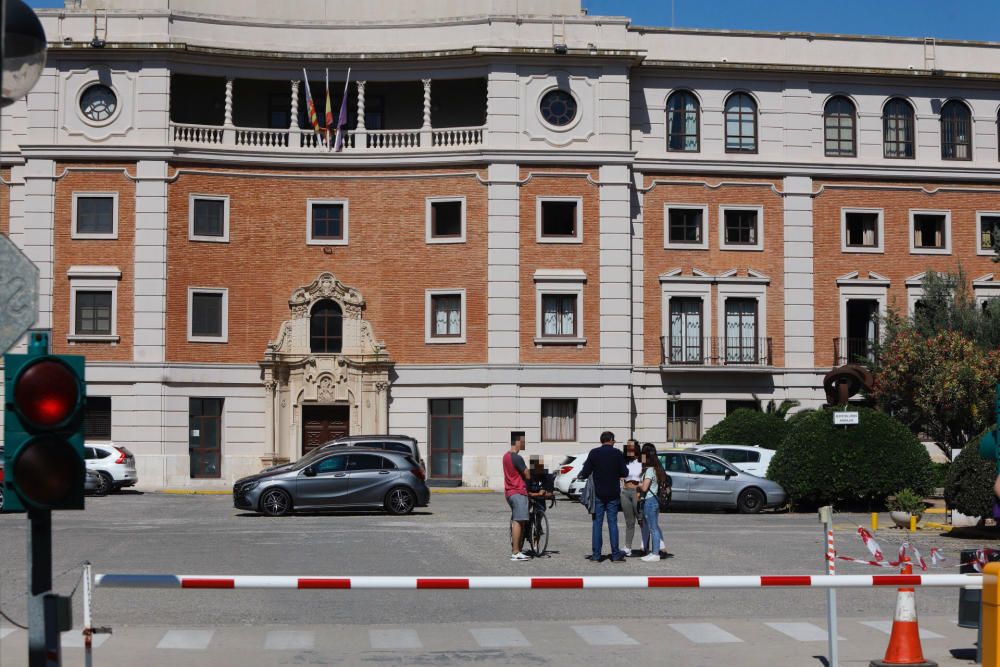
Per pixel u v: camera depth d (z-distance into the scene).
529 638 14.89
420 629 15.52
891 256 51.56
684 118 50.91
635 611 17.23
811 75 51.28
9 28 10.16
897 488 34.09
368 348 49.00
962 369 40.06
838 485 34.06
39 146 47.88
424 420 48.97
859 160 51.50
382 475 33.53
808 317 50.84
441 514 34.12
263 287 49.06
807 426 35.09
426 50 49.12
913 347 41.97
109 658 13.44
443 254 49.03
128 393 47.56
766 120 51.22
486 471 48.25
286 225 49.34
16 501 9.36
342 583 11.23
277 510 33.06
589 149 49.06
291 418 48.88
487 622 16.16
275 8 51.31
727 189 50.81
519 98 49.06
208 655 13.66
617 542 22.50
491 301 48.56
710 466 34.75
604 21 49.47
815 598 18.52
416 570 21.02
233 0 51.09
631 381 49.16
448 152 48.94
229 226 48.81
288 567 21.28
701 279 50.31
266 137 49.59
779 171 50.94
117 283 47.81
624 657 13.77
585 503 23.16
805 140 51.25
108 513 34.34
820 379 50.78
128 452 43.72
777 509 35.69
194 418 48.31
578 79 49.38
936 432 42.91
